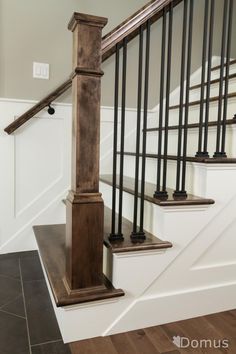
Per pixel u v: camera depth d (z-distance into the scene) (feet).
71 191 4.19
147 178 6.63
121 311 4.41
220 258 5.07
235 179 4.83
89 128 3.97
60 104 7.42
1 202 7.20
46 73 7.22
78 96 3.87
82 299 4.04
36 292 5.49
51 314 4.81
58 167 7.62
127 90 8.18
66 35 7.26
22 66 7.00
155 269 4.56
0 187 7.15
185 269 4.79
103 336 4.33
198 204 4.60
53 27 7.14
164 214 4.51
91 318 4.24
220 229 4.91
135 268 4.42
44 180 7.54
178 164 4.75
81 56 3.85
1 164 7.09
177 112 7.50
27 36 6.96
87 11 7.39
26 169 7.35
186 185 5.18
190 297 4.87
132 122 8.30
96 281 4.23
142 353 4.00
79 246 4.06
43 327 4.48
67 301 3.97
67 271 4.32
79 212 4.00
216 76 8.14
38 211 7.56
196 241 4.78
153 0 4.30
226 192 4.81
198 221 4.71
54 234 6.87
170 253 4.62
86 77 3.89
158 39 8.21
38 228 7.34
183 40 4.66
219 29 8.83
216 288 5.05
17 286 5.70
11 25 6.79
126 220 5.76
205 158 4.71
